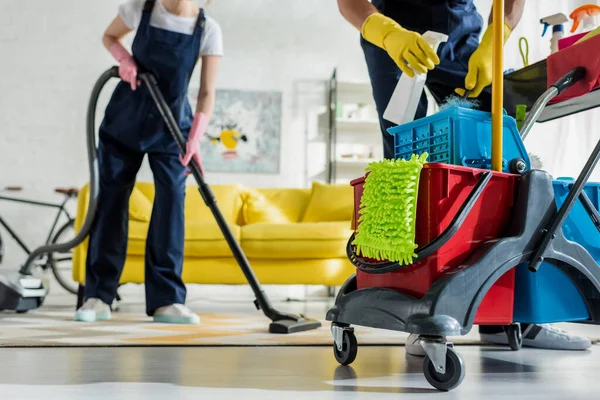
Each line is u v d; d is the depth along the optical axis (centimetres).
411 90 129
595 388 97
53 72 527
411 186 99
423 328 93
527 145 357
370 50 157
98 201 231
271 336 173
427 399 86
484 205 104
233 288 517
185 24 220
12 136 516
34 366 114
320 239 329
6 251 498
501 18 107
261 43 562
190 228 329
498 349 154
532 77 141
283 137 555
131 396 86
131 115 222
